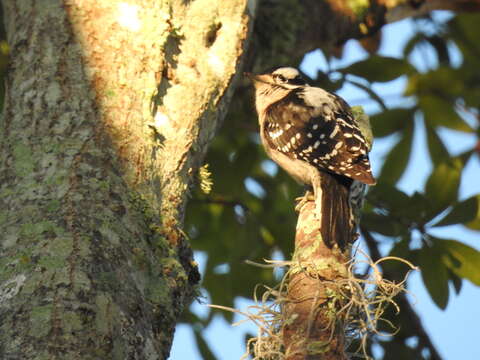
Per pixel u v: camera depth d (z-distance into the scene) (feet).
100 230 19.71
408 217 34.81
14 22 25.75
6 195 20.61
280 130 33.53
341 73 40.16
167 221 21.99
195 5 26.61
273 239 40.81
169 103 24.39
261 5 38.63
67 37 24.03
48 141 21.68
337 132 31.45
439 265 33.65
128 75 23.57
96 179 20.84
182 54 25.49
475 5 43.11
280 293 21.84
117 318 18.25
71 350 17.11
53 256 18.69
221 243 42.06
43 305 17.69
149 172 22.35
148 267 20.43
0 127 23.24
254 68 38.47
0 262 18.86
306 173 32.78
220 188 41.78
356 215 30.53
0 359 16.83
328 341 20.10
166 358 19.81
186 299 22.68
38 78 23.35
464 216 34.19
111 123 22.39
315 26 39.34
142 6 25.02
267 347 21.65
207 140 25.36
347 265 22.71
